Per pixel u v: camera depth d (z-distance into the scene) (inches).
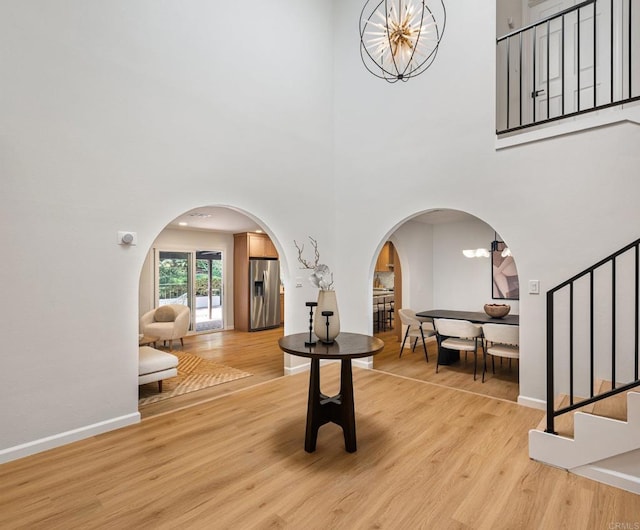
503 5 152.4
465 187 149.7
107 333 115.5
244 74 157.9
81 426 109.6
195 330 313.6
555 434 92.0
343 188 197.6
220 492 81.4
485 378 174.4
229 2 152.9
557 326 125.2
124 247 120.0
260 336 299.6
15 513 74.6
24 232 100.3
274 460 95.1
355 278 192.5
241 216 242.1
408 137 169.2
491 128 142.3
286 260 175.5
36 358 102.0
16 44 99.6
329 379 168.1
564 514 73.4
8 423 97.0
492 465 92.0
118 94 119.3
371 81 184.9
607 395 84.0
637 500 77.6
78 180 110.2
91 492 81.7
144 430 114.2
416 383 160.1
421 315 205.3
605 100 148.9
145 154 125.7
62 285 106.8
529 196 131.7
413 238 255.8
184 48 137.6
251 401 138.6
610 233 115.0
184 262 310.7
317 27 192.4
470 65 148.6
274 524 71.0
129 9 122.7
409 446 102.1
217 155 147.4
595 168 117.6
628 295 112.7
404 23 98.7
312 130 188.4
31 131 101.7
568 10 119.8
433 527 70.0
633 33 144.2
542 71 165.2
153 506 76.7
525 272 132.3
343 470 90.0
